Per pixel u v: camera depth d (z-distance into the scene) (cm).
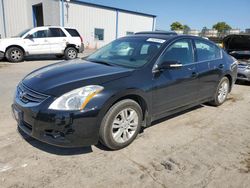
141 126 354
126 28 2467
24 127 294
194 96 432
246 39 817
